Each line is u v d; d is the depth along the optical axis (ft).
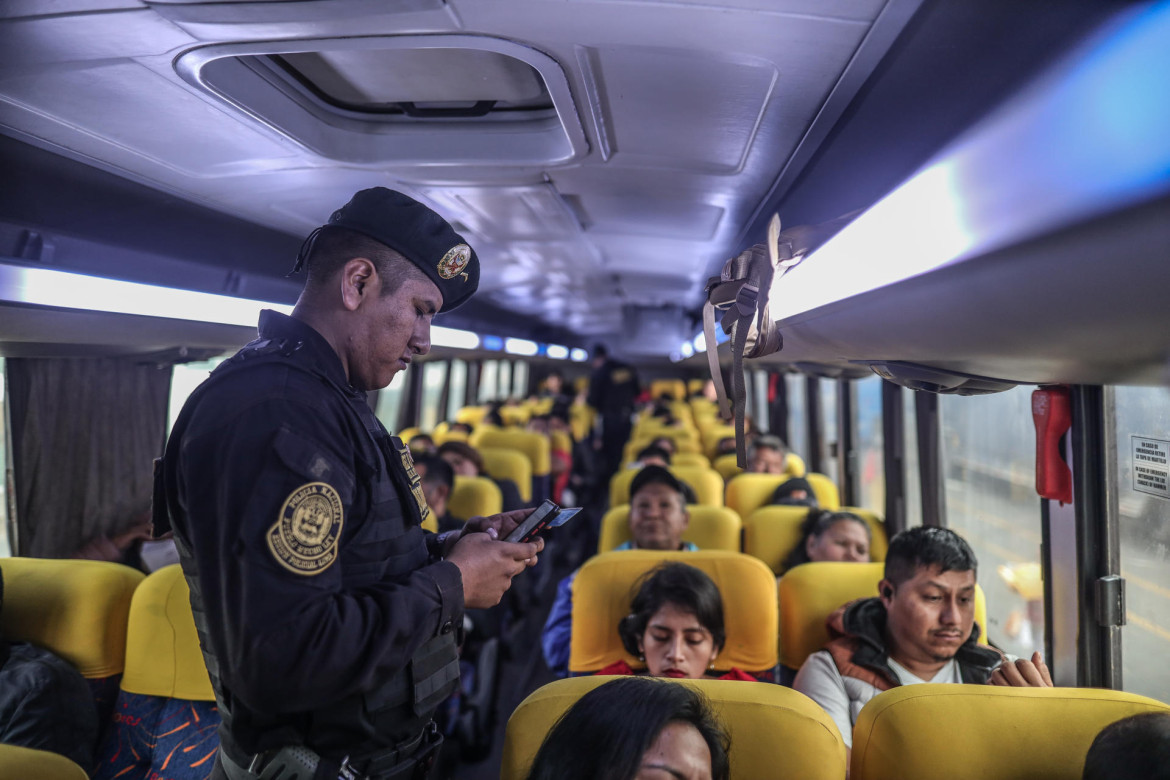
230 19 4.39
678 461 17.71
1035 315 2.68
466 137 7.13
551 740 3.97
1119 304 2.23
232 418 3.37
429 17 4.41
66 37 4.59
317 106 6.61
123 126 6.09
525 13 4.35
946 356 4.36
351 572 3.67
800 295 4.85
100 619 7.02
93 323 6.36
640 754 3.72
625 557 8.23
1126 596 6.98
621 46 4.78
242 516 3.18
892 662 6.96
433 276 3.96
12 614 7.00
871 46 4.51
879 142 6.26
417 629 3.50
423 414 30.81
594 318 34.86
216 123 6.07
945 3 3.86
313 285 3.90
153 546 10.42
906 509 12.98
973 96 5.08
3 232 6.75
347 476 3.54
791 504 12.69
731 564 8.08
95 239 7.80
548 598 19.24
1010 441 9.40
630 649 7.47
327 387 3.65
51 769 4.06
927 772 4.65
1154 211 1.63
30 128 6.09
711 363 5.44
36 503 8.93
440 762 9.25
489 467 17.94
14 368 8.63
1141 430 6.64
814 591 8.14
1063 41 3.84
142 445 10.32
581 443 27.73
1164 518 6.35
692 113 5.99
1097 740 4.21
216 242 9.43
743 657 7.96
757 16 4.27
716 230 10.96
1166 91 1.52
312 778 3.53
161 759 6.66
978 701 4.77
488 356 25.25
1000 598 9.70
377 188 3.95
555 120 7.00
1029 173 2.09
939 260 2.74
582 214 10.61
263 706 3.17
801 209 8.63
